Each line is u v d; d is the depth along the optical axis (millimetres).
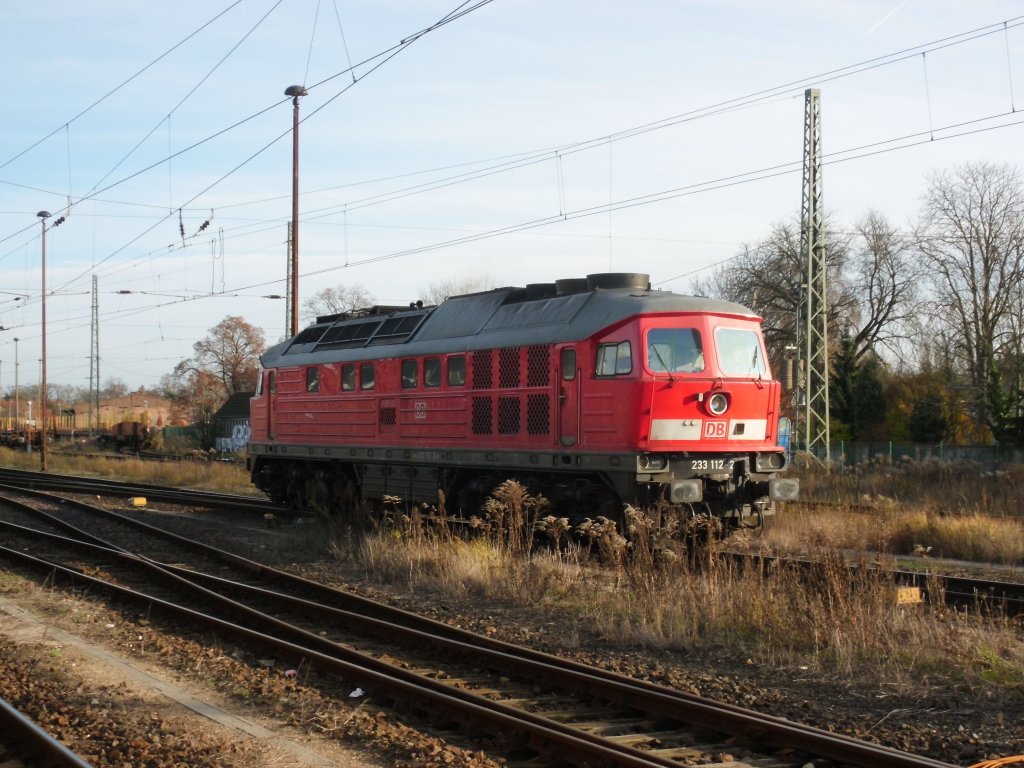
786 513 18719
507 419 16156
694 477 14539
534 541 15984
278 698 8117
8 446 66625
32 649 9656
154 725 7332
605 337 14648
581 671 8672
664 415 14148
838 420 46438
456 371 17250
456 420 17141
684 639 9766
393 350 18656
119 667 9039
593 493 14984
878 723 7395
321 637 10055
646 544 12070
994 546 16219
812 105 33375
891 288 54562
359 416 19500
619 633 10125
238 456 45344
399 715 7688
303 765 6516
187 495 26969
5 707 7219
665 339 14375
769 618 9992
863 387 46625
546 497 15703
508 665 8914
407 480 18406
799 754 6652
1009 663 8602
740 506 15047
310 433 20969
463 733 7246
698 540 13273
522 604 11977
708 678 8680
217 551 16203
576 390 14938
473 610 11898
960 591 12500
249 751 6762
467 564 13500
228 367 78812
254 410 23188
